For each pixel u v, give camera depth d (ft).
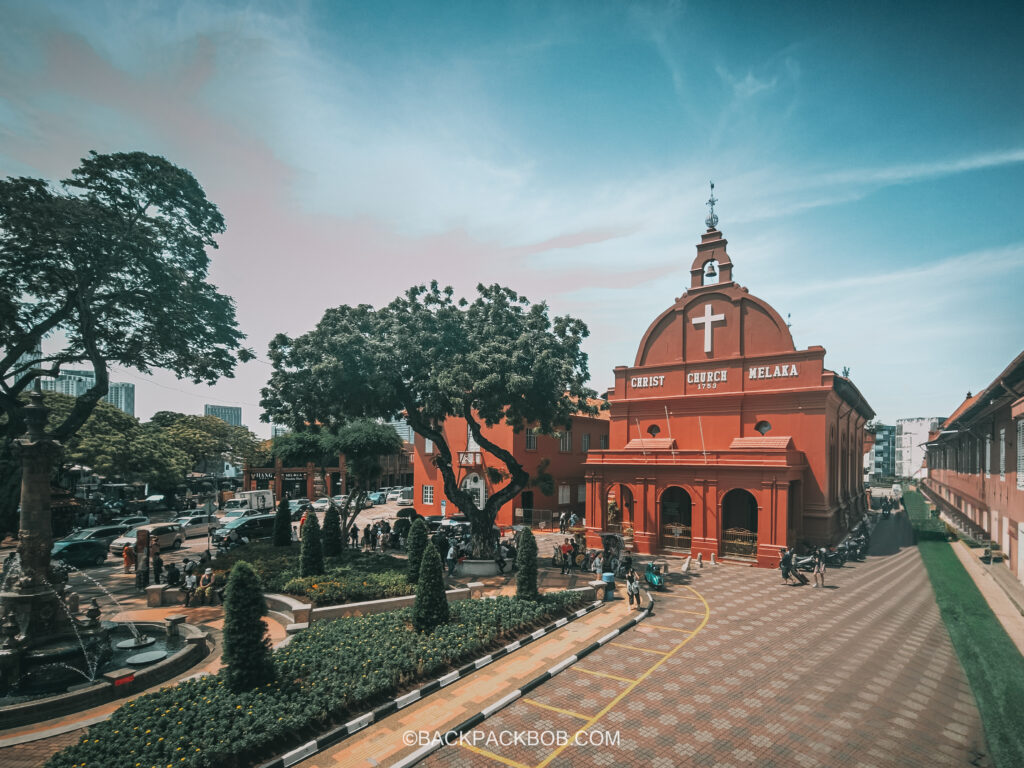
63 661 43.45
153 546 77.41
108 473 145.89
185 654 45.42
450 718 36.37
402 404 88.48
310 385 79.25
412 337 82.23
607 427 164.14
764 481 87.51
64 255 77.20
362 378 78.74
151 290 86.63
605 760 31.81
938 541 100.22
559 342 84.33
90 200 79.41
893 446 402.31
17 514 86.33
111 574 84.99
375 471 131.85
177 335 91.91
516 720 36.52
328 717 34.81
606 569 78.18
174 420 215.92
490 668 44.78
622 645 51.39
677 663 46.65
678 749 32.99
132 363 94.63
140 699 34.58
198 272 92.53
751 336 100.32
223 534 110.01
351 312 82.84
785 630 55.52
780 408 95.71
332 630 48.73
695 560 90.48
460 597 67.15
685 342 107.76
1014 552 69.77
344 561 78.69
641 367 111.96
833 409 103.40
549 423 89.56
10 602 43.78
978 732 34.94
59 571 47.06
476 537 86.33
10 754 31.60
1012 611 55.62
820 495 91.30
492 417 86.99
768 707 38.34
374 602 60.39
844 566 87.66
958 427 107.55
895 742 33.73
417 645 44.88
